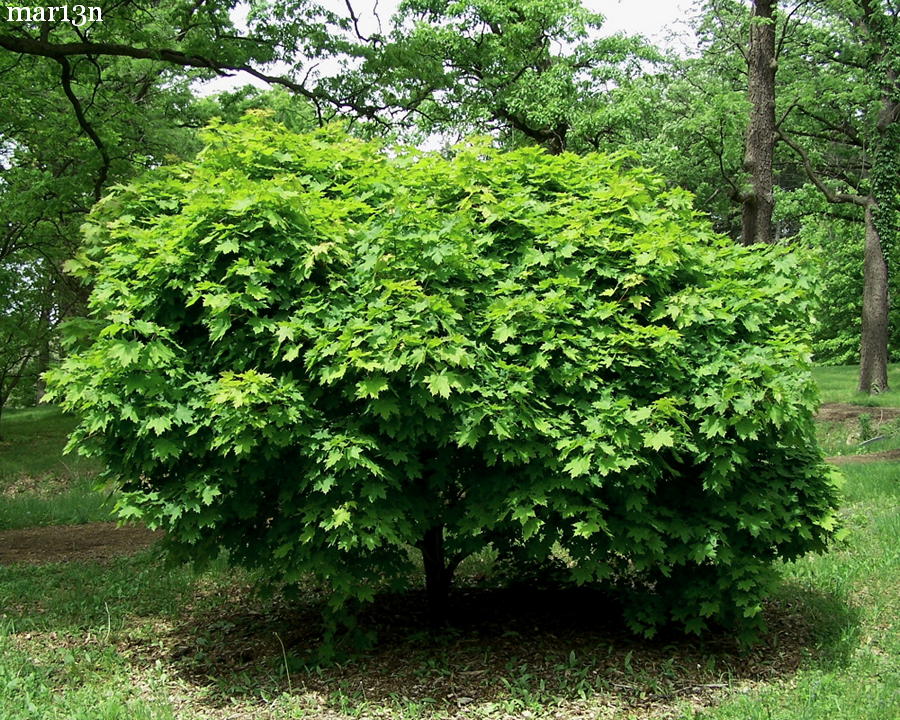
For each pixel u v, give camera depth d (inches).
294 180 221.1
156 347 201.3
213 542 226.4
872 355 880.9
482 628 247.0
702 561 211.3
